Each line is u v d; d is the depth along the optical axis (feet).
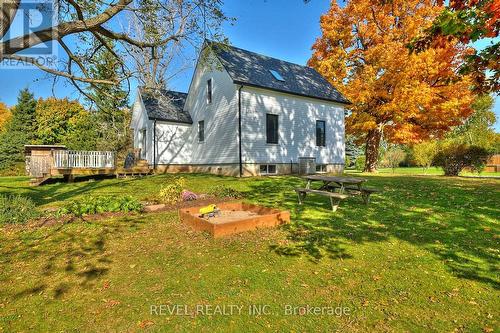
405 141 67.00
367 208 25.98
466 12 19.38
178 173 61.31
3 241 18.39
